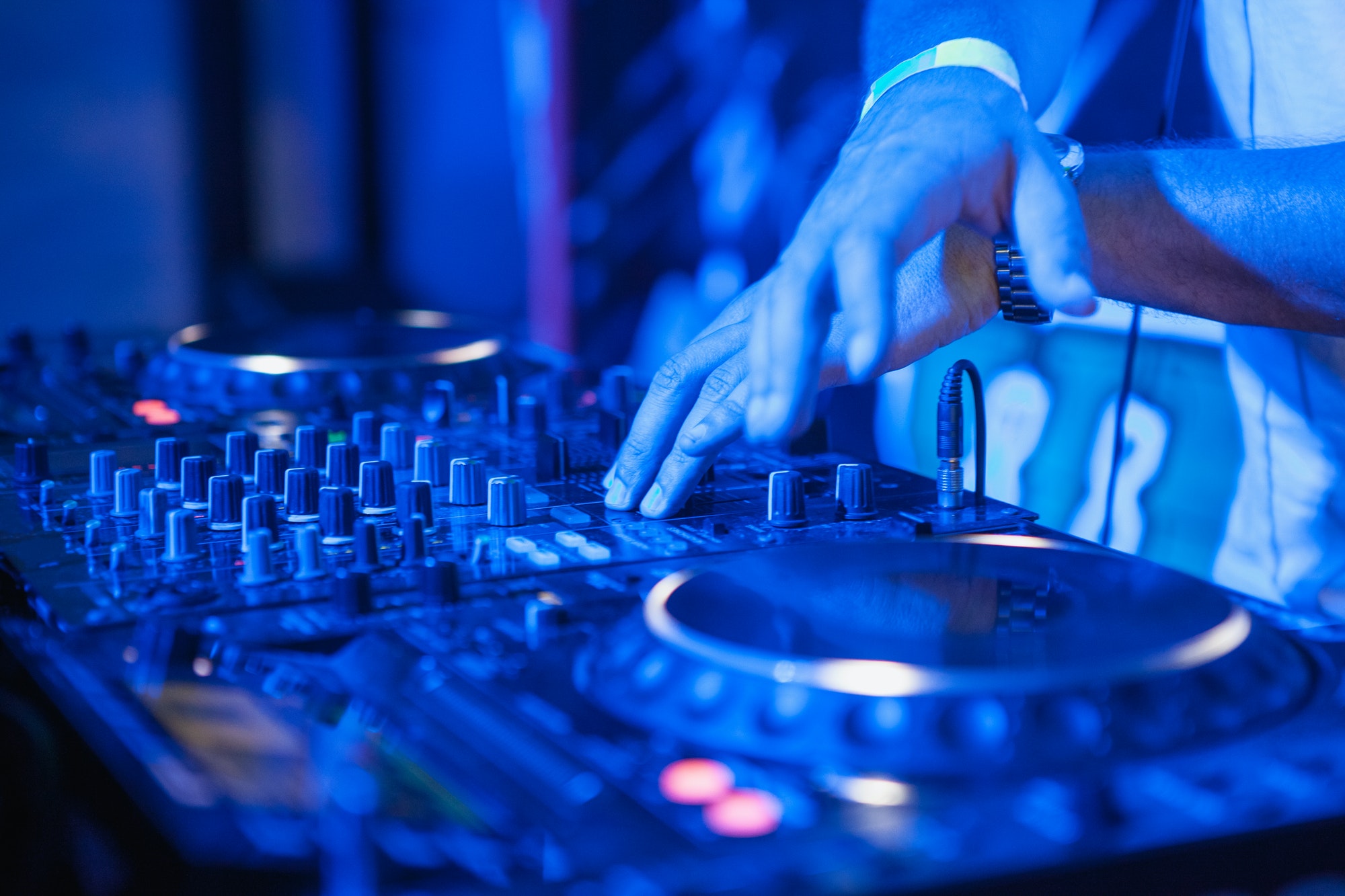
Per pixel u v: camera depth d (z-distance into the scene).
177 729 0.50
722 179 2.01
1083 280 0.54
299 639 0.58
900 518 0.79
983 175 0.59
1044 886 0.40
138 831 0.44
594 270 2.27
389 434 0.93
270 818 0.42
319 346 1.30
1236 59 1.17
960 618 0.53
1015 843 0.40
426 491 0.76
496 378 1.18
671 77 2.07
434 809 0.43
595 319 2.29
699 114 2.04
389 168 2.54
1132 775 0.44
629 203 2.19
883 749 0.45
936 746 0.45
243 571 0.69
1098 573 0.59
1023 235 0.56
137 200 2.39
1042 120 1.50
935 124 0.59
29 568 0.70
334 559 0.71
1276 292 0.78
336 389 1.19
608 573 0.68
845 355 0.80
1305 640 0.57
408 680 0.54
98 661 0.57
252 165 2.46
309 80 2.46
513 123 2.35
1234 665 0.50
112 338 1.51
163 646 0.58
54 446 1.01
